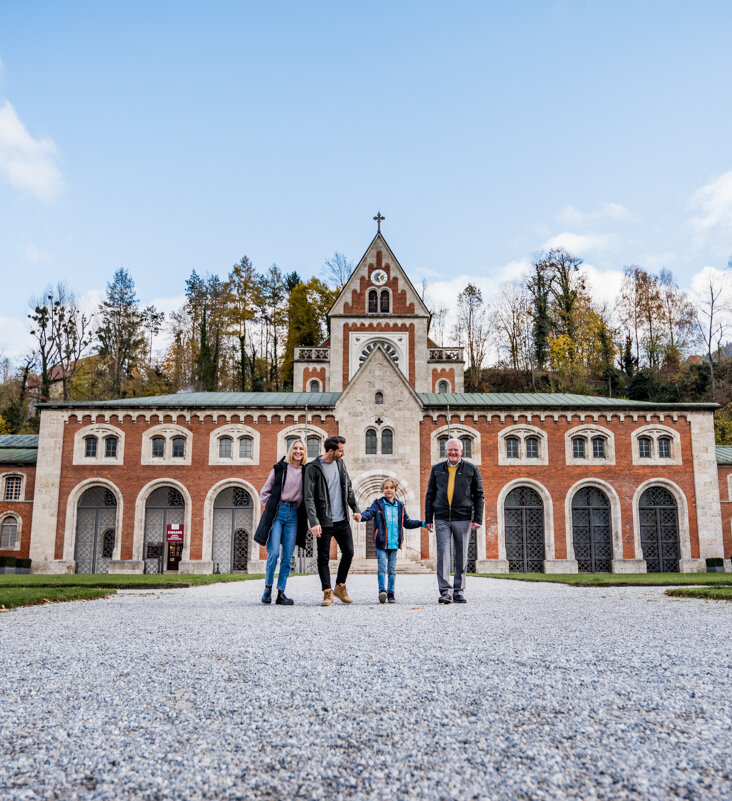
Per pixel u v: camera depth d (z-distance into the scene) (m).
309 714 4.68
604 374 84.62
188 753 3.97
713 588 16.98
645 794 3.35
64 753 3.96
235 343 92.44
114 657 6.80
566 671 5.97
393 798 3.37
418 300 54.00
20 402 78.62
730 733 4.21
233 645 7.45
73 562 41.53
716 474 43.53
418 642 7.58
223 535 43.53
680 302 92.25
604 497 43.75
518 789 3.43
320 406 43.38
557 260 92.38
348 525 13.04
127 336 91.19
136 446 42.84
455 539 13.31
